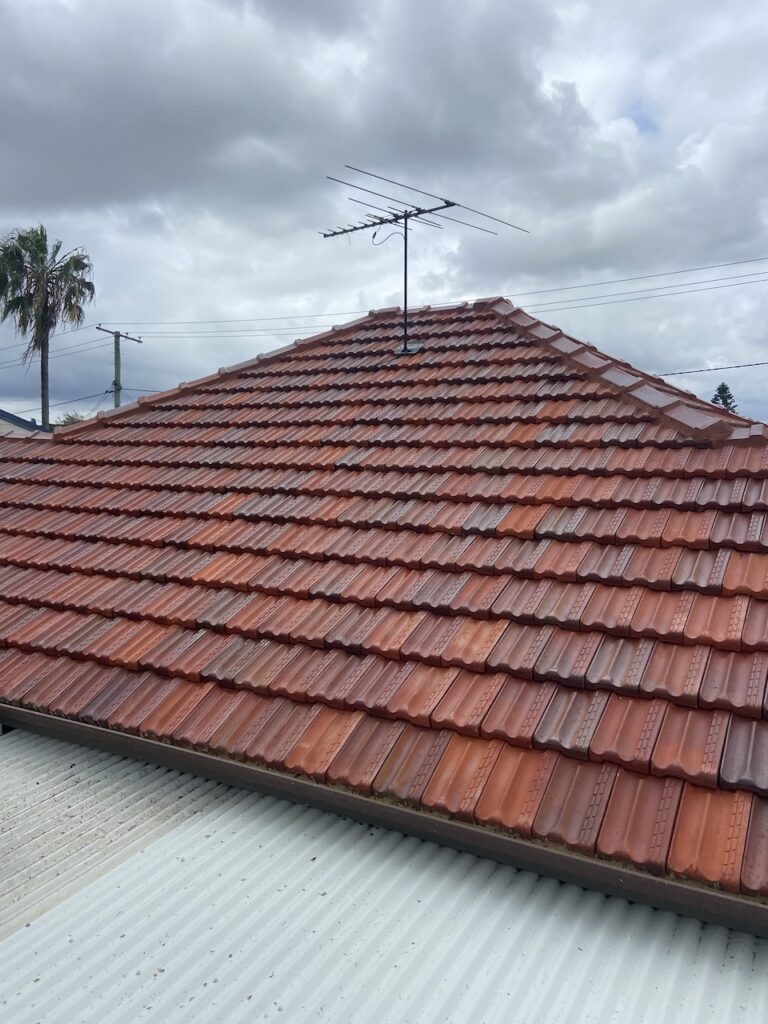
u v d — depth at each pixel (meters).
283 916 3.14
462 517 5.25
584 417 6.07
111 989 2.81
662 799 3.11
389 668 4.13
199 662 4.54
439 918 3.09
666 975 2.75
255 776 3.81
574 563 4.46
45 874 3.48
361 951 2.93
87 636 5.09
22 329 28.36
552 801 3.20
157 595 5.35
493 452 5.98
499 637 4.09
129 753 4.30
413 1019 2.62
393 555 5.01
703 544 4.36
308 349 9.91
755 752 3.15
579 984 2.73
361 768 3.57
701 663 3.61
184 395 9.45
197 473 7.14
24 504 7.40
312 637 4.45
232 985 2.80
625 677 3.63
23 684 4.80
